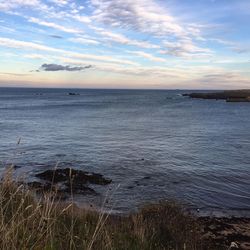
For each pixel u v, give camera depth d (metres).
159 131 43.50
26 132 40.88
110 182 19.25
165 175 21.05
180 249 6.16
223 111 81.75
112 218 8.70
